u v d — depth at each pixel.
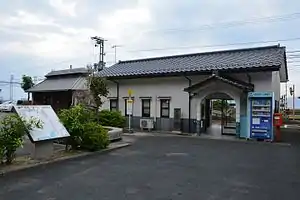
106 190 6.02
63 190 5.97
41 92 29.33
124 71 20.84
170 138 15.23
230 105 21.69
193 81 17.64
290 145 13.02
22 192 5.80
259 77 15.48
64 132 9.59
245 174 7.50
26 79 39.88
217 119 29.03
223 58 18.30
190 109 17.62
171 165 8.55
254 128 14.87
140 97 19.81
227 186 6.38
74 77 28.61
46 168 8.01
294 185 6.49
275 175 7.41
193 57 20.42
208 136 16.16
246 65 15.41
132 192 5.90
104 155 10.17
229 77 16.25
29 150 10.02
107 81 20.42
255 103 14.98
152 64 21.28
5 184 6.36
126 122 20.27
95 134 10.70
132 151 11.05
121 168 8.11
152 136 16.05
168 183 6.59
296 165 8.63
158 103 19.03
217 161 9.18
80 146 10.68
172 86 18.50
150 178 7.02
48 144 9.10
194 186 6.36
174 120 18.12
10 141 7.76
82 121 10.95
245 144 13.20
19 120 8.01
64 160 9.03
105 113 18.17
